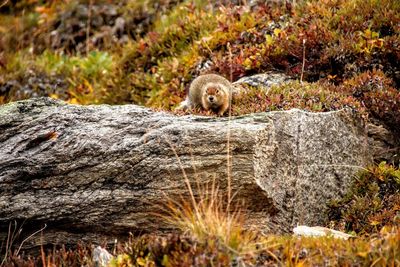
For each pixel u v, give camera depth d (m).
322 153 12.52
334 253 9.16
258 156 11.09
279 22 18.55
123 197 11.28
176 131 11.38
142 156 11.36
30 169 11.73
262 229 11.09
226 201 11.09
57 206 11.47
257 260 9.12
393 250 8.97
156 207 11.22
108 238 11.48
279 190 11.44
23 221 11.57
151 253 9.41
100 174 11.51
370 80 15.11
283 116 11.87
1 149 12.16
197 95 15.41
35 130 12.26
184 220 10.50
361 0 17.77
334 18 17.55
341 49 16.30
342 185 12.77
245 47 18.16
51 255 11.02
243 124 11.36
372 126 14.02
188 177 11.14
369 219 11.87
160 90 18.70
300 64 16.75
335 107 13.70
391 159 13.98
